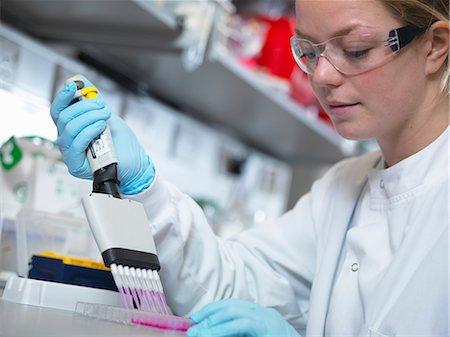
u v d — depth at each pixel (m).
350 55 1.50
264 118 3.76
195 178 4.00
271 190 4.80
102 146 1.48
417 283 1.51
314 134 3.93
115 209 1.40
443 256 1.50
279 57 3.46
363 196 1.92
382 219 1.78
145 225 1.43
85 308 1.41
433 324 1.48
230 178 4.35
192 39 2.56
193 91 3.48
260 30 3.43
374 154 2.02
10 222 2.06
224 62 2.77
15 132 2.53
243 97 3.37
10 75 2.62
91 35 2.74
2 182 2.06
